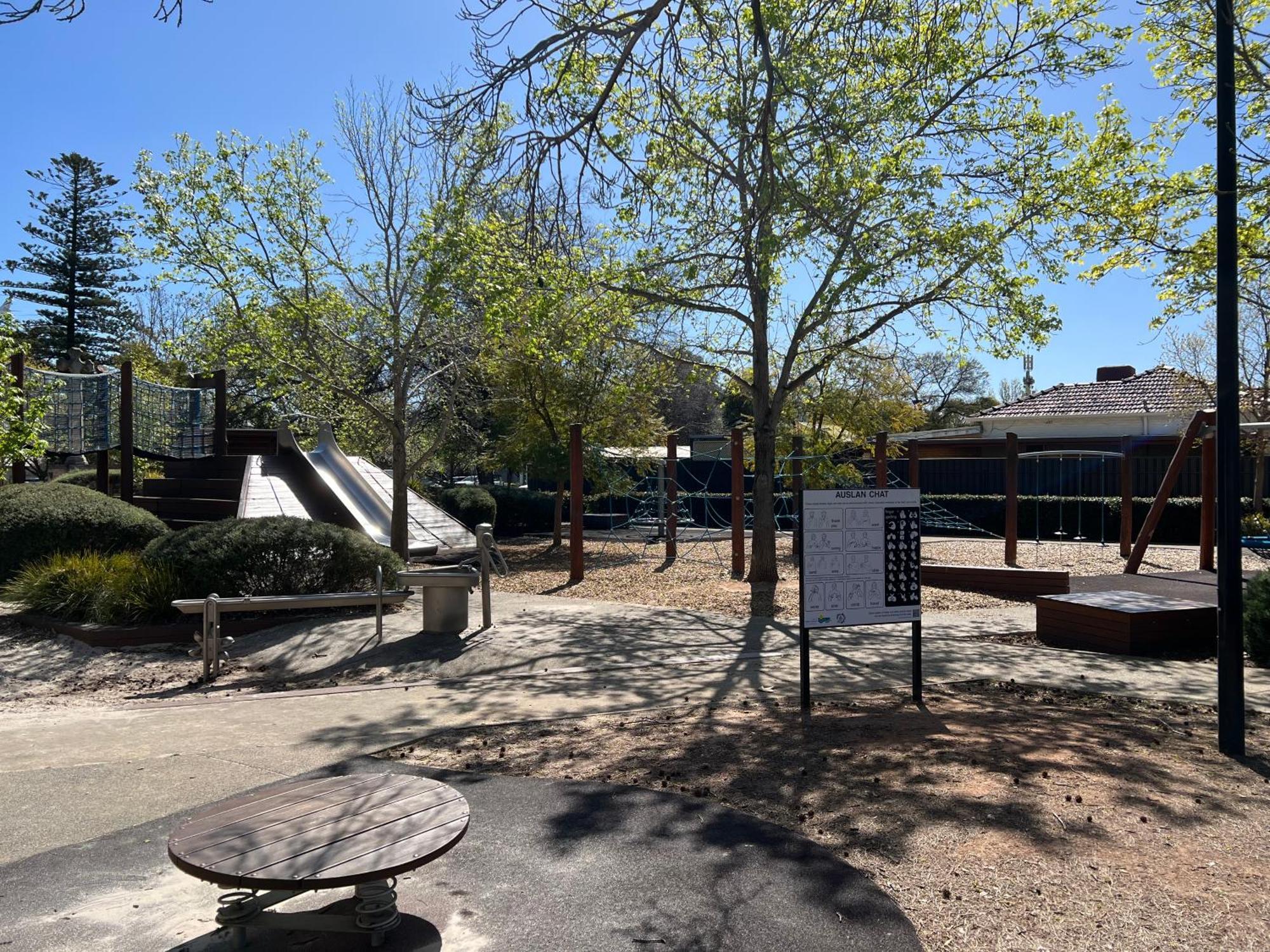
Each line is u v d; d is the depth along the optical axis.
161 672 9.00
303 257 15.60
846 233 8.57
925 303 13.05
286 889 2.99
